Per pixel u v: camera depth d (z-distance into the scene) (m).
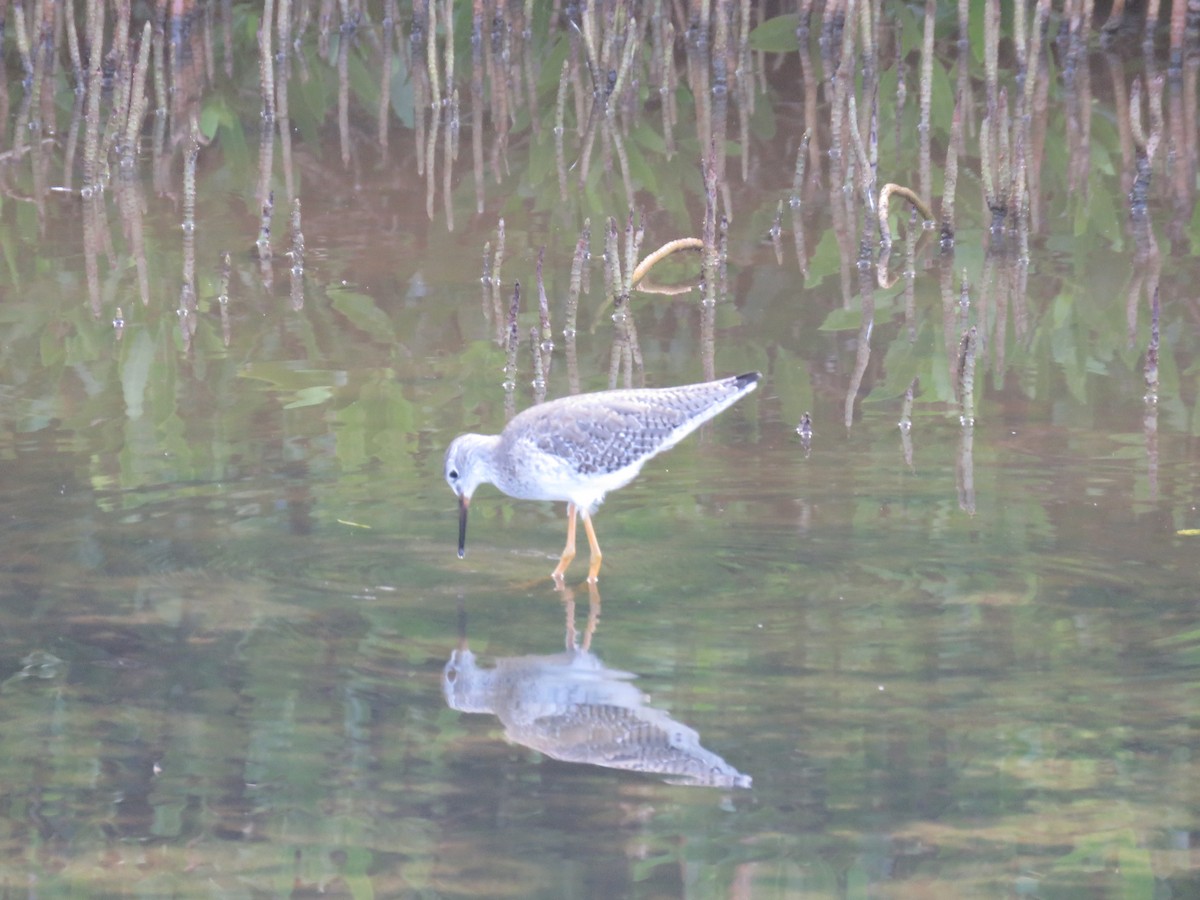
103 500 13.02
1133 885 8.17
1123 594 11.25
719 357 16.56
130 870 8.41
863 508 12.88
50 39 25.88
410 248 20.20
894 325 17.42
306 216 21.52
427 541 12.63
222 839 8.66
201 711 9.98
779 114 25.62
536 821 8.77
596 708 9.99
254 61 28.06
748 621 11.09
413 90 26.84
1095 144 23.61
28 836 8.73
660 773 9.26
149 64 27.50
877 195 21.47
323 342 17.00
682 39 28.72
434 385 15.80
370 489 13.42
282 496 13.23
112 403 15.23
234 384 15.75
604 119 25.19
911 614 11.09
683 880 8.22
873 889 8.16
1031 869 8.28
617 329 17.50
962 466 13.65
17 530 12.41
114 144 23.84
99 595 11.45
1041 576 11.57
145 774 9.27
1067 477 13.32
